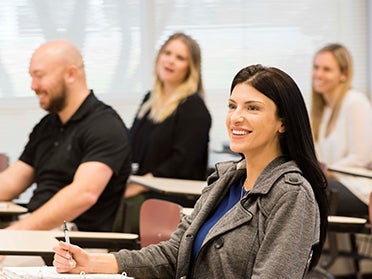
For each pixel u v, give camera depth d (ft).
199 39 21.56
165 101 17.84
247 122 8.43
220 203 8.94
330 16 21.95
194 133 17.31
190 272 8.77
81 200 13.24
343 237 19.24
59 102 14.08
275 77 8.45
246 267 8.16
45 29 20.90
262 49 21.76
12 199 15.06
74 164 14.07
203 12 21.54
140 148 18.02
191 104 17.40
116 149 13.84
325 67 19.04
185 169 17.22
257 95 8.42
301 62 21.90
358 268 18.99
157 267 9.04
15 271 8.33
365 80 22.07
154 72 18.03
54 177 14.24
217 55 21.62
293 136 8.45
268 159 8.56
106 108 14.34
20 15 20.76
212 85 21.66
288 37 21.84
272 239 8.00
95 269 8.64
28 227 13.00
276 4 21.71
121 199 14.20
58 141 14.28
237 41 21.66
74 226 13.71
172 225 11.46
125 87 21.40
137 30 21.36
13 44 20.76
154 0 21.30
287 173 8.30
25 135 20.90
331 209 14.67
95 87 21.24
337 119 19.11
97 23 21.17
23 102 20.83
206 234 8.70
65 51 14.14
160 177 17.25
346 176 16.48
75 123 14.12
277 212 8.06
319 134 19.51
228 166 9.20
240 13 21.62
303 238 7.96
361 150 18.83
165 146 17.48
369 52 22.17
